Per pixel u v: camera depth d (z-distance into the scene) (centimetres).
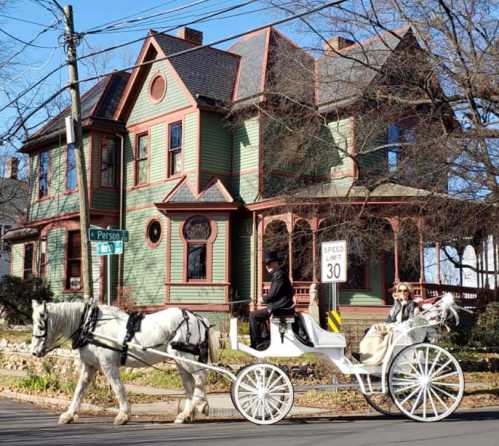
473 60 1702
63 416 1114
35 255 3478
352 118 2195
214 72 2877
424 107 2156
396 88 1964
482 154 1694
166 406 1313
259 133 2634
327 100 2444
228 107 2730
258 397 1116
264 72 2711
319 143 2294
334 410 1277
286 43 2886
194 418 1151
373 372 1158
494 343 2327
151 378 1691
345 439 921
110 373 1118
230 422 1143
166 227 2734
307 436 956
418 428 1043
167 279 2673
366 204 2184
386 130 2220
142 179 2945
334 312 1284
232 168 2786
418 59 1819
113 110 3066
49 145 3259
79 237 3056
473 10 1705
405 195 2236
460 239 1984
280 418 1109
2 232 4922
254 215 2628
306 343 1152
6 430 1038
